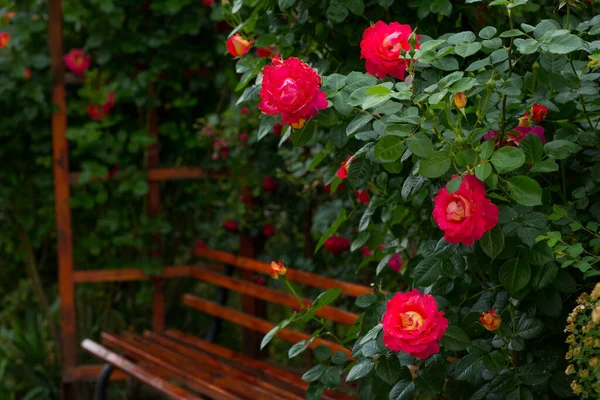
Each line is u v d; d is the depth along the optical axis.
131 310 4.69
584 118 1.89
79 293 4.62
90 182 4.13
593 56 1.71
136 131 4.10
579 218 1.89
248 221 4.05
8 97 4.11
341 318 3.00
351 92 1.83
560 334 1.94
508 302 1.91
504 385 1.86
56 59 4.04
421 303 1.70
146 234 4.19
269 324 3.44
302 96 1.73
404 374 1.93
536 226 1.75
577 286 1.91
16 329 4.59
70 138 4.04
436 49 1.89
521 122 1.86
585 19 2.09
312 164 2.38
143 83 4.05
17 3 4.16
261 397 2.86
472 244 1.76
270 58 2.45
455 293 2.00
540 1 2.19
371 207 2.30
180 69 4.16
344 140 2.02
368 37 1.87
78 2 4.00
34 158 4.37
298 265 3.87
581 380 1.69
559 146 1.78
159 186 4.52
